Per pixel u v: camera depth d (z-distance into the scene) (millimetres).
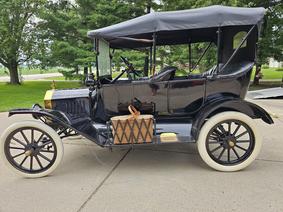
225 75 3502
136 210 2633
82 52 12000
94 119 3926
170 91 3586
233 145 3457
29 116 6734
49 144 3703
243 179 3191
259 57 13375
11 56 15484
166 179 3262
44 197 2930
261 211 2561
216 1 10875
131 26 3264
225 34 3756
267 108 6836
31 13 14516
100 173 3492
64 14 13539
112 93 3629
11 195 2990
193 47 4637
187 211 2590
